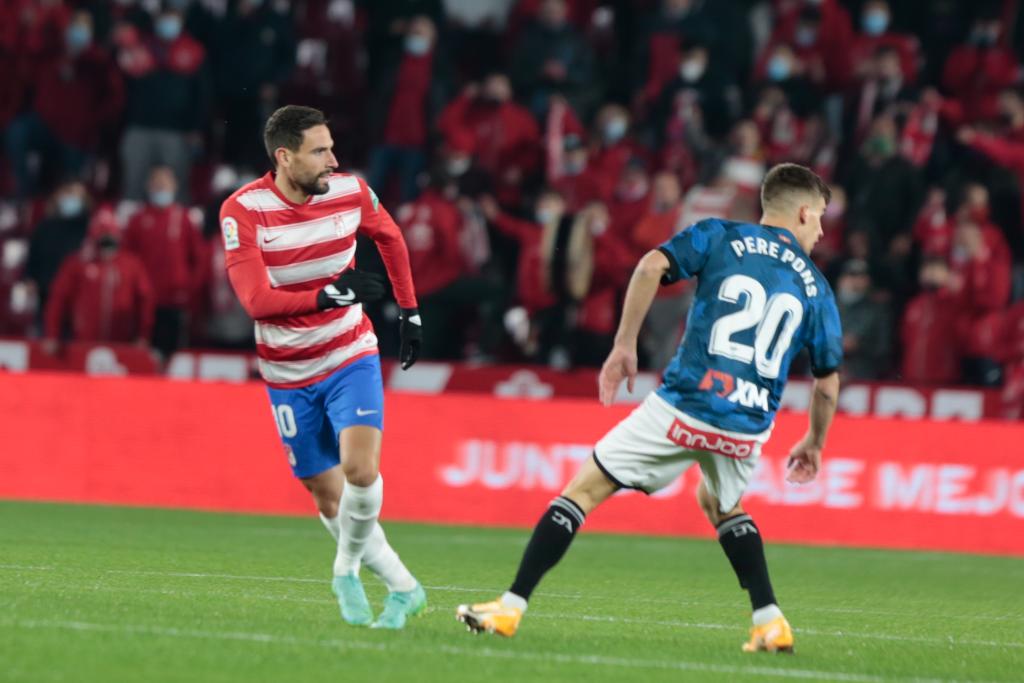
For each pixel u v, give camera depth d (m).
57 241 60.22
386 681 17.83
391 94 62.88
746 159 57.47
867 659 22.30
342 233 22.98
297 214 22.64
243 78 66.69
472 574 34.47
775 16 68.56
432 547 41.12
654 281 21.41
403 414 50.03
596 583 34.12
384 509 49.88
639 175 58.59
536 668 19.41
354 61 67.81
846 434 48.28
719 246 21.75
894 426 48.12
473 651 20.56
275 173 22.70
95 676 17.23
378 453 22.62
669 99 62.94
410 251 57.69
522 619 25.78
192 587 28.48
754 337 21.45
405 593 23.02
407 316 24.00
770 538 48.31
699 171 61.47
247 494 50.22
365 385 22.66
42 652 18.66
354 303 21.47
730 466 21.67
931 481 47.81
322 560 35.88
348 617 22.92
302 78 67.81
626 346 21.41
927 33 66.44
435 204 57.91
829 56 64.38
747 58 65.75
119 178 66.19
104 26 68.69
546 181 62.44
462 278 57.75
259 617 23.45
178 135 64.12
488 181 59.19
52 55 67.00
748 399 21.41
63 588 26.95
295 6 68.44
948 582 38.38
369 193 23.31
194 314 59.22
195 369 54.47
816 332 21.95
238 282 22.11
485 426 49.59
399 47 64.75
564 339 56.09
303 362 22.78
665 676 19.31
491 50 70.44
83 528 41.75
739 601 31.59
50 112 66.06
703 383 21.30
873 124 60.06
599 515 49.62
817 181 22.58
